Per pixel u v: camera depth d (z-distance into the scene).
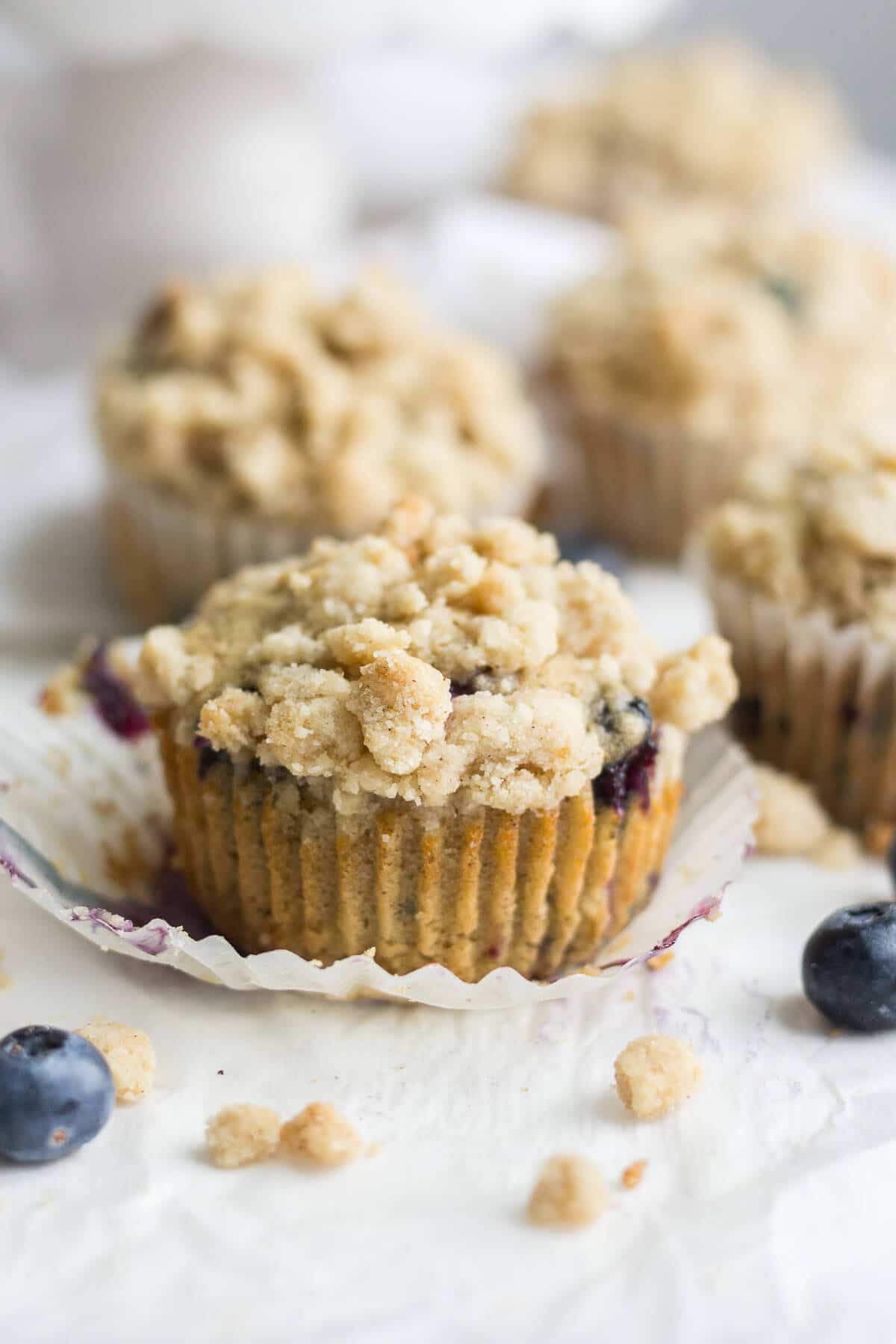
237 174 0.58
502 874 0.37
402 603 0.38
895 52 0.88
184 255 0.59
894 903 0.39
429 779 0.36
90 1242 0.34
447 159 0.75
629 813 0.38
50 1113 0.35
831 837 0.43
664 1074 0.36
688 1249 0.35
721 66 0.77
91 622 0.48
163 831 0.41
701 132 0.70
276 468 0.47
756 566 0.43
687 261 0.55
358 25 0.55
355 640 0.37
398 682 0.36
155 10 0.53
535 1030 0.38
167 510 0.48
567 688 0.38
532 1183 0.35
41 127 0.61
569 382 0.53
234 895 0.39
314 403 0.47
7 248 0.62
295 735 0.36
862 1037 0.38
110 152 0.58
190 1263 0.34
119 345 0.51
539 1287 0.34
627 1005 0.38
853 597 0.42
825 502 0.43
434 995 0.37
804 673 0.43
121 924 0.37
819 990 0.38
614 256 0.57
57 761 0.41
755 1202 0.35
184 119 0.58
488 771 0.37
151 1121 0.36
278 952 0.37
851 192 0.74
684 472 0.52
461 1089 0.37
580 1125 0.36
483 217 0.66
